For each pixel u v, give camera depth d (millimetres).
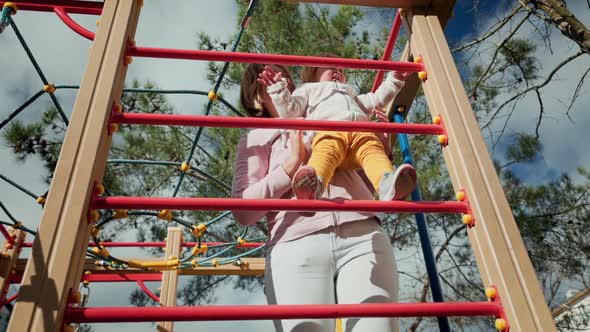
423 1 1798
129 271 3570
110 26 1487
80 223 1095
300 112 1829
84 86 1332
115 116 1325
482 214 1270
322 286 1363
